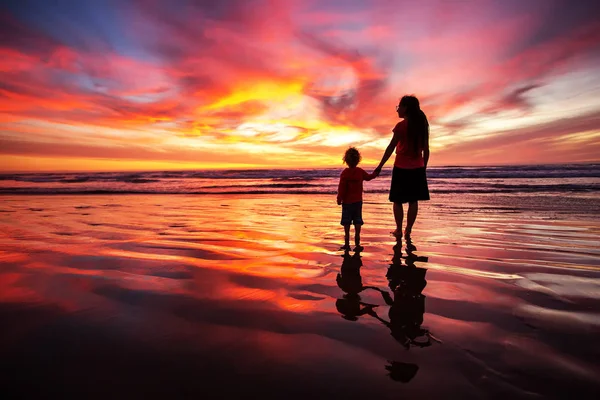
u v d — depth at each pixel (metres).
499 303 2.07
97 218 6.57
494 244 3.95
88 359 1.45
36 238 4.46
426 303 2.09
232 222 6.00
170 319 1.87
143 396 1.21
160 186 19.72
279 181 26.25
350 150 4.62
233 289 2.38
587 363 1.38
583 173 27.00
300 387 1.25
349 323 1.81
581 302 2.08
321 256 3.41
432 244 3.99
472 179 23.31
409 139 4.53
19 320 1.85
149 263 3.14
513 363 1.39
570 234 4.58
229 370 1.37
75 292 2.31
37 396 1.21
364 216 6.74
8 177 33.12
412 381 1.27
